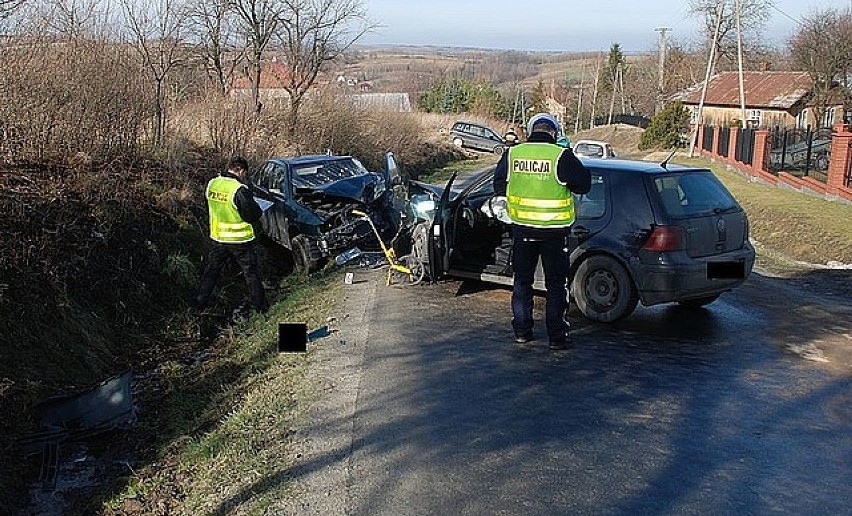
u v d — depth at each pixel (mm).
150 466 5980
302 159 13688
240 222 9766
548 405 5785
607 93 85562
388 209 12156
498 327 7906
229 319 10305
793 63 52375
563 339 7086
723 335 7648
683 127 45531
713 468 4746
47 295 8188
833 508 4273
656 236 7516
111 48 12602
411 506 4352
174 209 12023
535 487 4527
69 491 5852
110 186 10820
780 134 27266
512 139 12125
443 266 9195
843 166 20344
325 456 5059
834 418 5543
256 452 5367
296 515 4344
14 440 6285
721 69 68750
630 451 4992
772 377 6395
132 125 12836
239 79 21016
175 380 7973
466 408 5754
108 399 6855
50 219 9250
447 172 31891
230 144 16047
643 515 4203
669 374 6461
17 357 7203
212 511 4727
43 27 11008
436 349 7195
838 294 10375
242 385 7242
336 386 6340
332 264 11781
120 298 9453
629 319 8211
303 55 22328
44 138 10758
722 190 8250
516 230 7055
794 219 17359
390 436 5305
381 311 8664
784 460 4859
